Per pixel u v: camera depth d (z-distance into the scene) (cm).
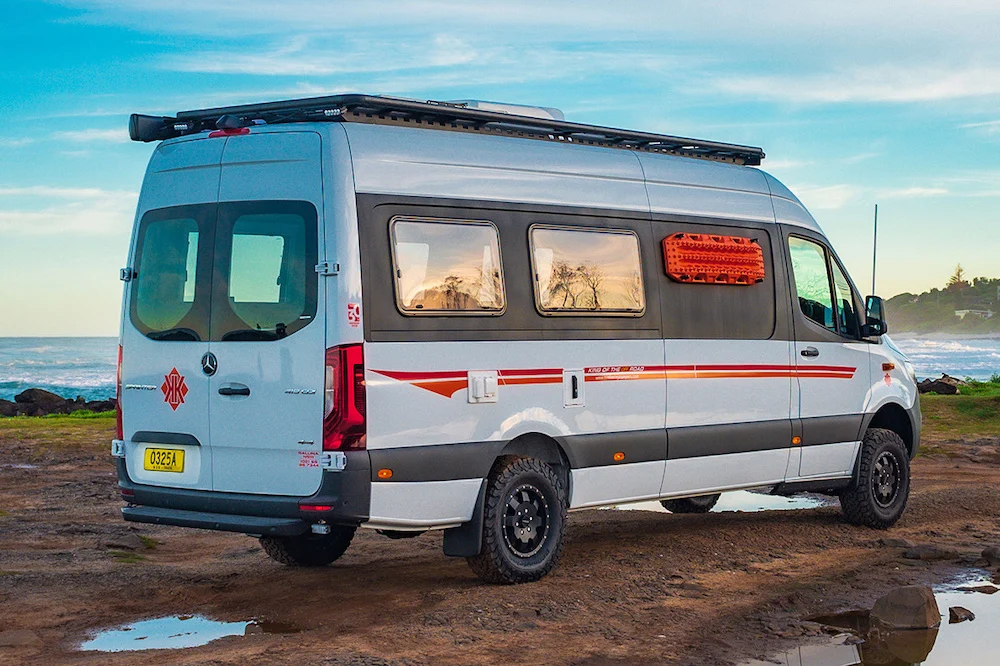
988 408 2078
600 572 846
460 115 806
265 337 732
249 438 735
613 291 877
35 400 3462
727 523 1088
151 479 787
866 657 642
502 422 791
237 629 690
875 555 931
